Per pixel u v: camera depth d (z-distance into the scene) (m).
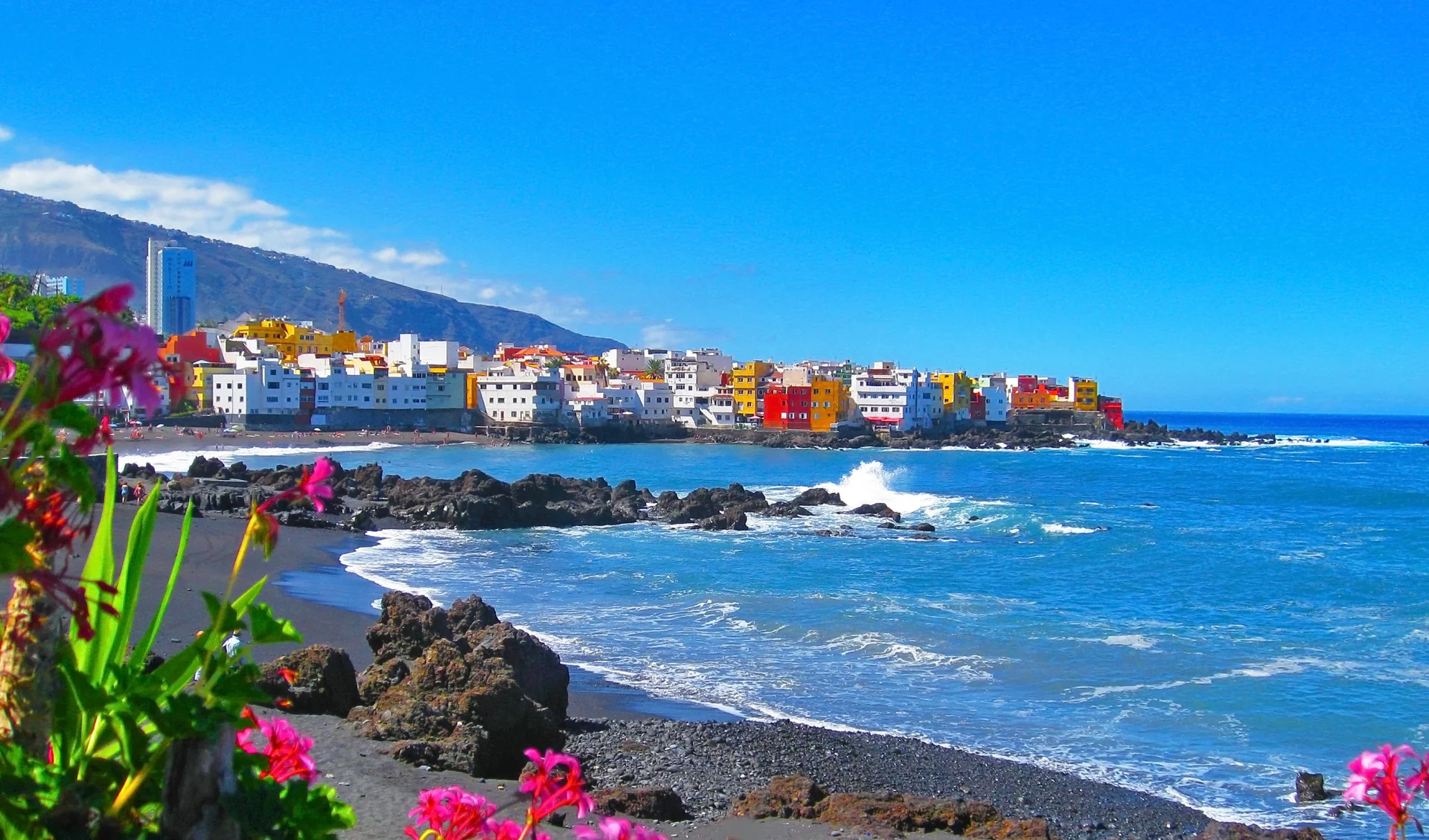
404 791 15.84
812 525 65.56
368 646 28.97
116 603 4.89
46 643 4.42
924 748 21.53
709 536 59.19
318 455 115.69
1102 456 146.88
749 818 16.45
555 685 21.94
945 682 27.16
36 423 3.44
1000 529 63.75
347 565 44.81
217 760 4.30
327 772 16.44
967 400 184.62
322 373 149.25
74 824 4.12
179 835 4.22
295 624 31.06
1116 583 43.31
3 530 3.44
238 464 77.19
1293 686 26.80
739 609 36.28
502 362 197.25
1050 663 29.09
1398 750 5.29
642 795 16.55
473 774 17.30
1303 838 16.03
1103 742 22.53
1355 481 105.69
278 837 4.44
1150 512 75.31
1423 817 18.33
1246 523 68.12
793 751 20.67
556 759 5.53
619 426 165.75
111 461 4.88
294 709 19.67
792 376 172.12
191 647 4.40
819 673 27.78
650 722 22.48
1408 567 48.38
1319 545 56.66
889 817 16.23
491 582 41.75
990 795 18.94
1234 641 32.03
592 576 43.88
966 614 35.94
